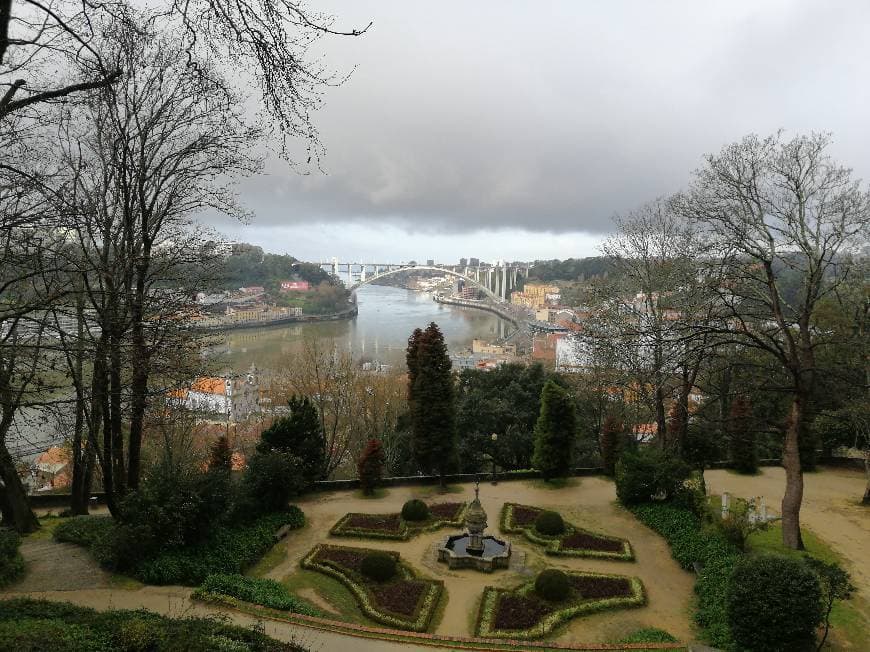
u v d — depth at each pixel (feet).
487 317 603.26
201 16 25.35
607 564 67.67
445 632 52.95
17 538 54.85
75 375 46.62
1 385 40.22
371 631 46.39
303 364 193.36
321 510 85.92
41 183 37.81
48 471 117.91
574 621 54.90
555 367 198.18
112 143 55.01
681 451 88.84
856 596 53.93
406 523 79.20
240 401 165.78
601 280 101.14
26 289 48.34
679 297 83.41
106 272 46.85
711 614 52.65
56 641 31.17
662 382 82.64
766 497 88.43
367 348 343.05
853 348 80.18
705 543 66.23
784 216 64.03
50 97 31.81
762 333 64.13
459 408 124.88
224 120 53.98
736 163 63.93
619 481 86.79
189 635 33.99
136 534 54.19
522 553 70.54
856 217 60.34
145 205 56.70
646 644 46.62
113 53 48.42
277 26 25.17
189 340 55.16
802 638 42.86
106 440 57.16
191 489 59.36
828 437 105.50
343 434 140.77
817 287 64.64
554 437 100.22
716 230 65.10
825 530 72.18
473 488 98.37
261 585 54.75
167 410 61.31
